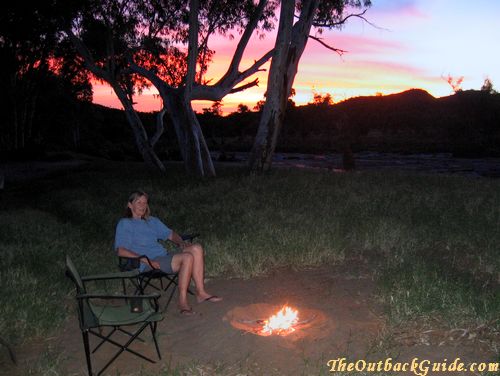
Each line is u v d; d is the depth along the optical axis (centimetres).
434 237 831
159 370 420
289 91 1934
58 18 2028
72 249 802
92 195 1489
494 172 3791
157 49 2289
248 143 10162
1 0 1838
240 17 2250
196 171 2008
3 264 709
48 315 527
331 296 592
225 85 2100
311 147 8025
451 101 14162
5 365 438
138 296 416
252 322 520
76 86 4497
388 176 1828
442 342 452
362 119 12444
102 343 460
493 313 489
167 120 7469
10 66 2947
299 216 973
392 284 586
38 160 3809
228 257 723
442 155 6781
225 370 417
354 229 866
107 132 9075
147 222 602
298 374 408
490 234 825
